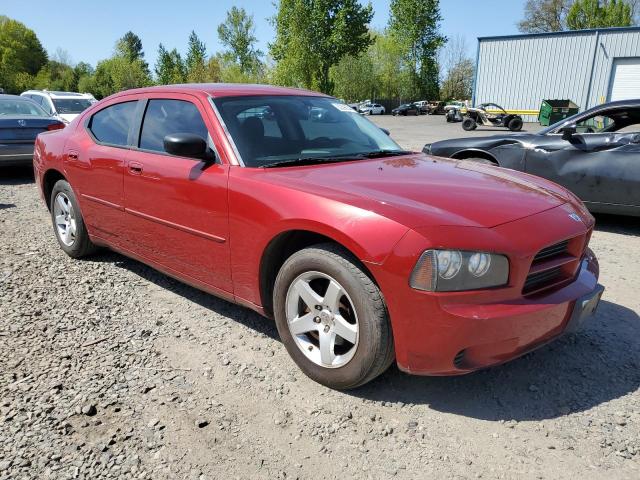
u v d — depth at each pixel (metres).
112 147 4.00
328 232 2.52
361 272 2.47
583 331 3.42
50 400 2.63
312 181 2.81
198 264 3.34
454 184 2.90
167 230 3.50
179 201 3.32
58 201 4.77
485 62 32.44
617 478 2.13
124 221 3.92
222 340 3.28
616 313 3.72
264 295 3.01
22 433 2.37
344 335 2.61
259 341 3.27
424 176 3.03
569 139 6.04
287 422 2.49
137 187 3.66
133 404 2.61
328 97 4.21
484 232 2.37
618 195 5.81
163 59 70.31
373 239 2.37
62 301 3.85
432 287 2.27
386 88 74.69
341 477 2.15
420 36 68.94
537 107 31.30
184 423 2.47
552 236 2.51
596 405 2.62
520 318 2.34
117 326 3.46
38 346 3.18
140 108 3.89
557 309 2.49
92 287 4.13
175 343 3.24
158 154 3.58
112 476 2.13
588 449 2.30
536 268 2.50
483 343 2.31
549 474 2.16
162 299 3.92
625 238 5.76
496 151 6.58
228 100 3.46
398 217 2.38
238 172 3.04
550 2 61.34
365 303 2.45
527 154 6.34
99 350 3.14
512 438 2.38
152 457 2.24
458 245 2.28
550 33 29.91
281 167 3.08
